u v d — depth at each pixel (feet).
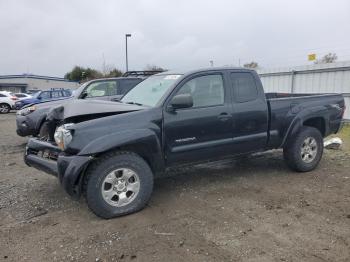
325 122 19.83
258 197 15.57
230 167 20.83
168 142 14.78
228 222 12.98
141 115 14.12
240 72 17.13
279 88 45.80
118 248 11.23
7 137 36.76
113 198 13.57
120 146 13.48
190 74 15.72
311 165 19.36
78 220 13.48
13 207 14.96
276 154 23.84
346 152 24.27
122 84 31.55
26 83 200.95
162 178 18.80
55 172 13.84
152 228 12.60
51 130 15.56
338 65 37.24
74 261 10.55
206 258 10.48
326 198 15.29
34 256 10.89
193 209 14.30
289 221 12.96
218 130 16.03
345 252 10.67
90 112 13.74
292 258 10.37
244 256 10.54
